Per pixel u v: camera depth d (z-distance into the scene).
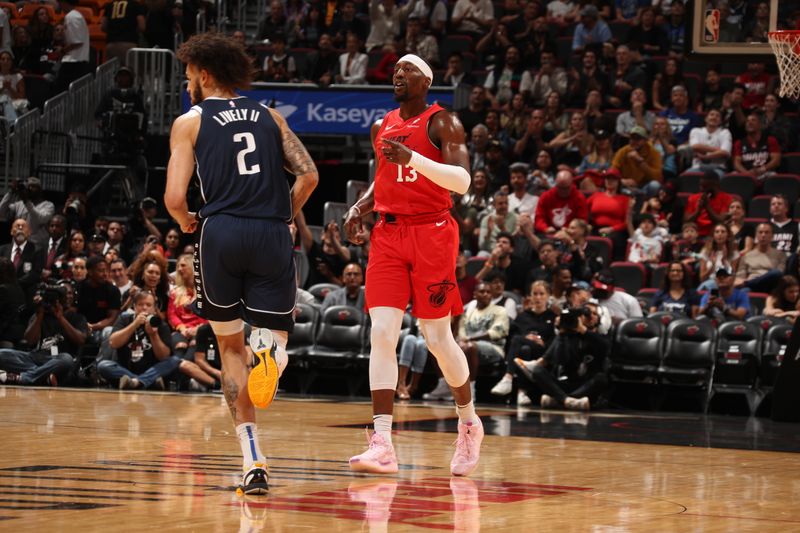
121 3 22.17
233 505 4.50
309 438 7.62
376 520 4.17
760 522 4.34
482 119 18.64
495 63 20.50
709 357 13.12
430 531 3.93
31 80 21.50
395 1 22.42
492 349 13.61
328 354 14.46
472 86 19.47
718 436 9.12
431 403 12.81
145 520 4.05
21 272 16.58
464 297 14.43
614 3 21.36
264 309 5.12
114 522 3.98
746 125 16.97
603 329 13.02
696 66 19.42
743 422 11.10
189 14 21.89
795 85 11.37
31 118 19.83
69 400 10.93
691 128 17.89
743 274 14.47
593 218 16.03
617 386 13.88
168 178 5.13
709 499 5.05
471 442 5.90
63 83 21.45
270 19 23.17
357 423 9.01
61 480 5.16
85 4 25.56
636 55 19.20
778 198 15.00
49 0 24.98
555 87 19.25
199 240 5.13
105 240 17.02
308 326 14.73
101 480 5.18
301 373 14.88
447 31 22.06
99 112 19.83
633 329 13.47
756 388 12.91
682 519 4.38
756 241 14.55
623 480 5.74
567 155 17.75
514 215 15.78
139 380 13.52
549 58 19.34
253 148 5.16
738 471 6.35
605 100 18.92
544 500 4.86
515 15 21.56
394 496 4.89
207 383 13.80
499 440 8.13
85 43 22.22
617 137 17.62
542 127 18.09
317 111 18.53
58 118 20.36
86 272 15.11
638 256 15.34
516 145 18.06
